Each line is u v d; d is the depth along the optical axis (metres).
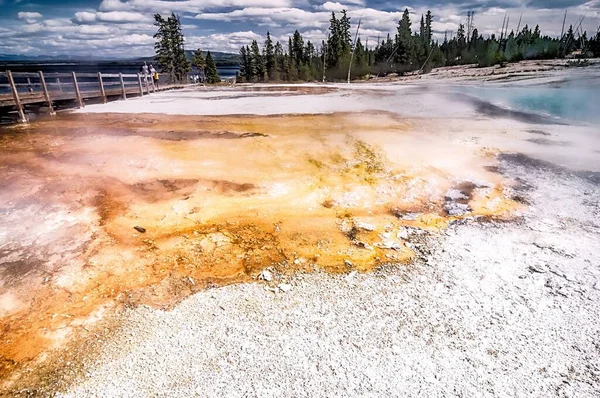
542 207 7.44
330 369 3.93
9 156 9.80
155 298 4.98
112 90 22.98
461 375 3.84
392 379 3.81
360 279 5.38
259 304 4.88
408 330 4.41
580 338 4.25
